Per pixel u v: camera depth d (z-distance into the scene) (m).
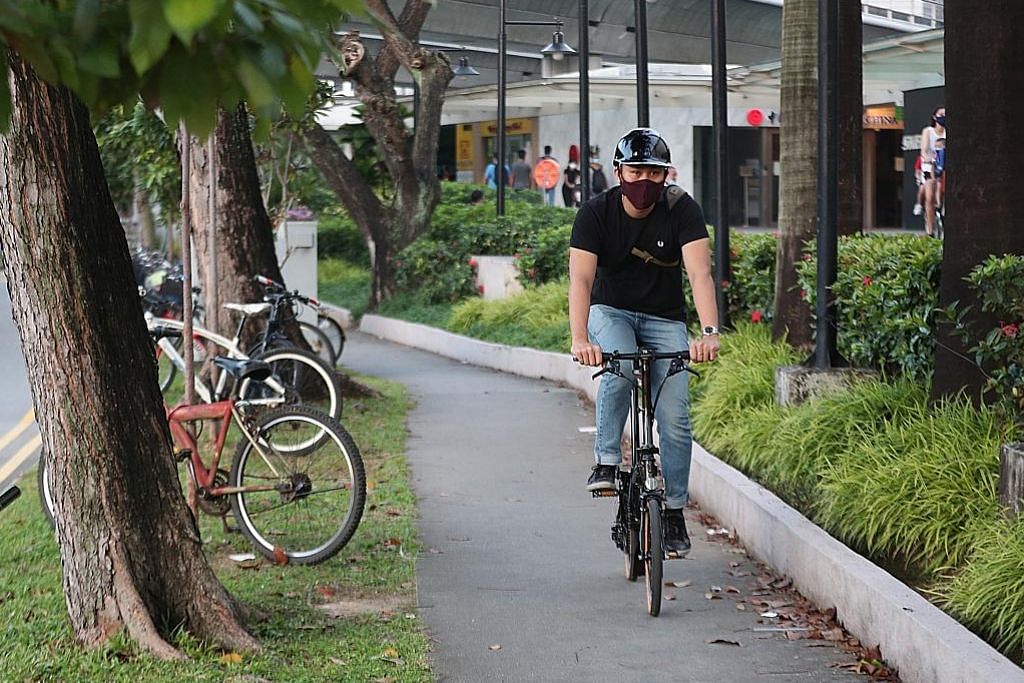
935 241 13.29
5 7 3.23
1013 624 7.67
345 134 40.59
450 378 23.25
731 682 7.91
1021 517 8.39
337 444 10.52
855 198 15.82
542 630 8.91
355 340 31.38
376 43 33.06
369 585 9.96
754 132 56.50
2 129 3.45
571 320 9.13
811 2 15.65
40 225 7.82
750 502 10.90
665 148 8.91
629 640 8.70
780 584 9.95
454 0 37.75
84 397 7.98
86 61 3.37
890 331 12.61
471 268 31.69
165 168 22.23
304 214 30.69
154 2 3.08
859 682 7.88
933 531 9.28
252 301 18.42
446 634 8.83
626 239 9.20
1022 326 9.86
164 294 25.16
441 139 72.06
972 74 10.70
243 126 18.31
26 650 8.00
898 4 44.75
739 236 20.06
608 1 40.28
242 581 9.94
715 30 17.94
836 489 10.24
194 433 11.01
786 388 13.19
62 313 7.93
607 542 11.34
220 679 7.61
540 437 16.62
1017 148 10.61
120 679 7.55
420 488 13.55
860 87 15.81
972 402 10.87
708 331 8.93
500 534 11.61
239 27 3.36
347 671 7.88
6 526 11.84
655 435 13.41
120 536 8.05
